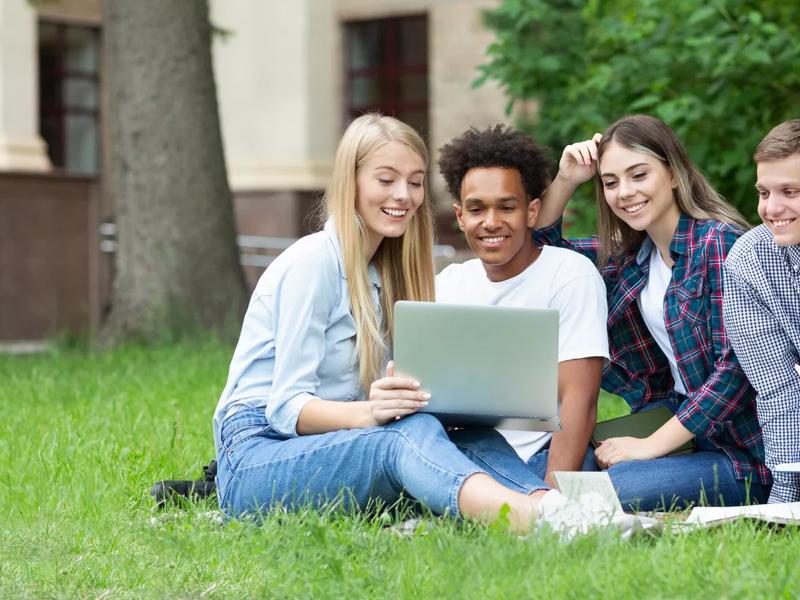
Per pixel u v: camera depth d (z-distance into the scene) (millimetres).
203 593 3729
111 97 12750
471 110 18281
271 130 18750
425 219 5023
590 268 5121
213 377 9336
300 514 4309
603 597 3355
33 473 5695
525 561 3666
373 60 19047
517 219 4996
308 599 3578
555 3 10102
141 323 12438
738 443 5020
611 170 5027
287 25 18641
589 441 5184
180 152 12547
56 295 16797
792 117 9258
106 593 3777
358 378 4883
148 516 4766
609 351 5305
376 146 4828
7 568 4055
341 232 4836
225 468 4715
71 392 8617
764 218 4680
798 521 4203
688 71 9367
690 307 5000
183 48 12547
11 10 17219
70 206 16938
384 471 4414
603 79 9430
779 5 9359
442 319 4480
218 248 12672
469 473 4184
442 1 18422
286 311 4719
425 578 3672
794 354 4793
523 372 4484
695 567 3549
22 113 17328
